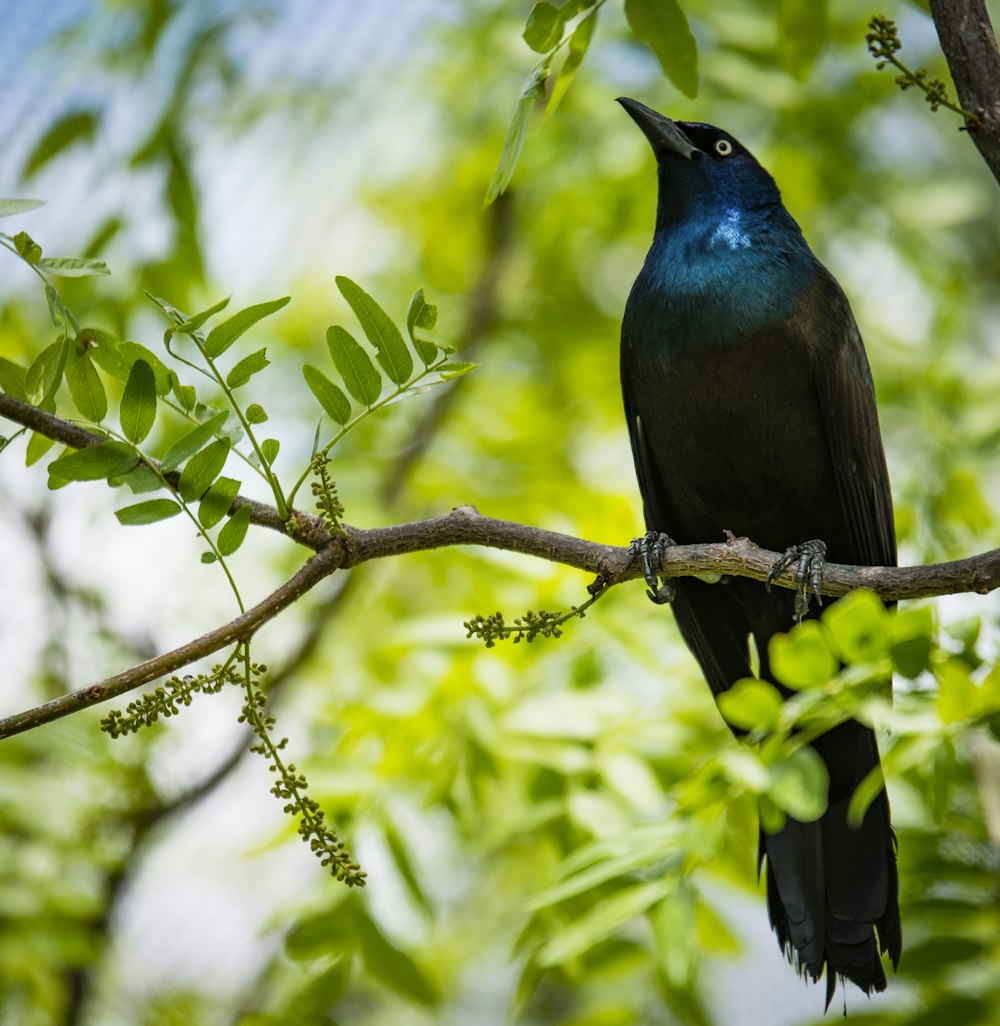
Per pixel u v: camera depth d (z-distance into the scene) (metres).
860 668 6.38
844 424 8.90
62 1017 12.39
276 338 14.45
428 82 15.12
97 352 6.21
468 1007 14.93
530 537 6.89
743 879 9.35
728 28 13.63
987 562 6.37
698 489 9.30
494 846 9.26
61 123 11.38
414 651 9.96
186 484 6.07
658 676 10.05
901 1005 8.75
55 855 11.10
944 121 15.49
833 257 14.91
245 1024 9.40
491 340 16.14
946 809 6.86
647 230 14.67
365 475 13.80
